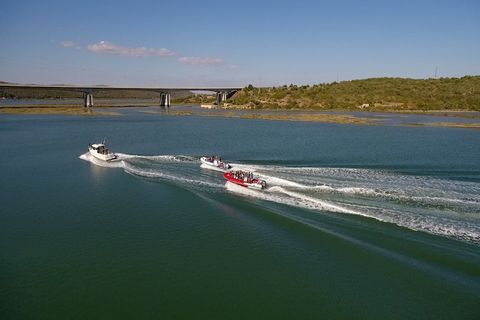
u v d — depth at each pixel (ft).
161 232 136.05
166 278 109.70
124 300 100.89
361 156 250.57
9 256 120.98
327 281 106.93
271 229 135.44
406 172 202.28
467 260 109.40
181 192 175.22
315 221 137.08
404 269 108.17
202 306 98.43
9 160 248.93
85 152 274.36
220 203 160.15
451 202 150.71
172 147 293.02
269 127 451.94
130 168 219.61
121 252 123.13
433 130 419.13
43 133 384.47
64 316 95.30
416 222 132.57
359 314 94.58
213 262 117.08
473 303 95.55
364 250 117.19
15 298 101.40
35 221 146.51
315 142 320.09
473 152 268.41
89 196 173.06
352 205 148.97
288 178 188.14
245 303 99.40
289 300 100.12
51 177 205.26
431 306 95.61
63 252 123.34
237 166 216.54
